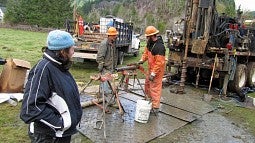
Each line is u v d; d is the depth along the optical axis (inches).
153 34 229.6
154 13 2373.3
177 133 213.2
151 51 234.7
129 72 264.1
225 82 339.6
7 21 1831.9
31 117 92.1
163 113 252.4
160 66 232.1
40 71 94.7
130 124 215.6
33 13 1817.2
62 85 97.5
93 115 226.2
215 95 344.2
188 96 323.6
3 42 731.4
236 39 361.4
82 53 405.7
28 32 1428.4
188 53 373.1
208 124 239.9
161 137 202.1
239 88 357.7
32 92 93.0
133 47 647.8
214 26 365.4
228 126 240.5
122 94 291.9
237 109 294.4
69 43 97.1
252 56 413.7
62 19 1862.7
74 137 185.6
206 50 347.9
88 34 432.8
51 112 94.8
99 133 193.0
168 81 376.8
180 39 369.1
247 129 238.1
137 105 219.8
